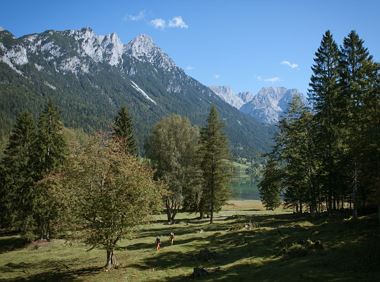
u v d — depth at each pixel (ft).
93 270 113.09
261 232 146.82
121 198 106.32
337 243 103.55
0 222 236.84
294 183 181.06
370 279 70.54
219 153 217.77
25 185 194.18
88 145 115.03
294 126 177.17
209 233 162.61
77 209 106.01
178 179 226.79
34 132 228.84
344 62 150.92
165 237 165.17
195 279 91.86
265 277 83.41
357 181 138.72
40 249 168.25
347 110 148.15
